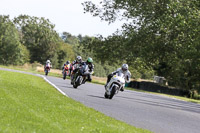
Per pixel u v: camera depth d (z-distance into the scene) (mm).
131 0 159625
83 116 29484
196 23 139375
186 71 184125
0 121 21438
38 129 20750
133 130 26469
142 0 159750
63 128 22562
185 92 152375
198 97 152375
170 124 35094
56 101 37875
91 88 78750
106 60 171250
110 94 55125
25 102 32281
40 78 92375
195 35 142125
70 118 27266
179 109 58469
